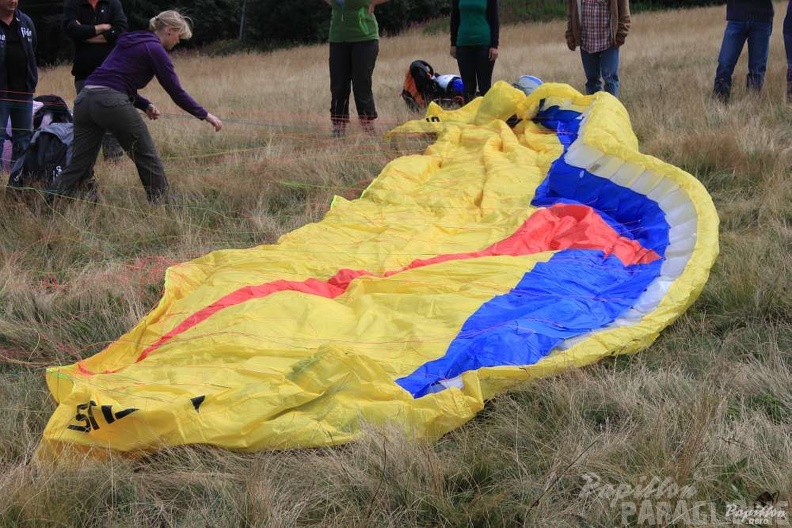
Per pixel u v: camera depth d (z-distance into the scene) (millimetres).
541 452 2740
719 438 2621
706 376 3123
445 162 6508
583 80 10898
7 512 2465
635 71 11031
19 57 6164
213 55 28594
